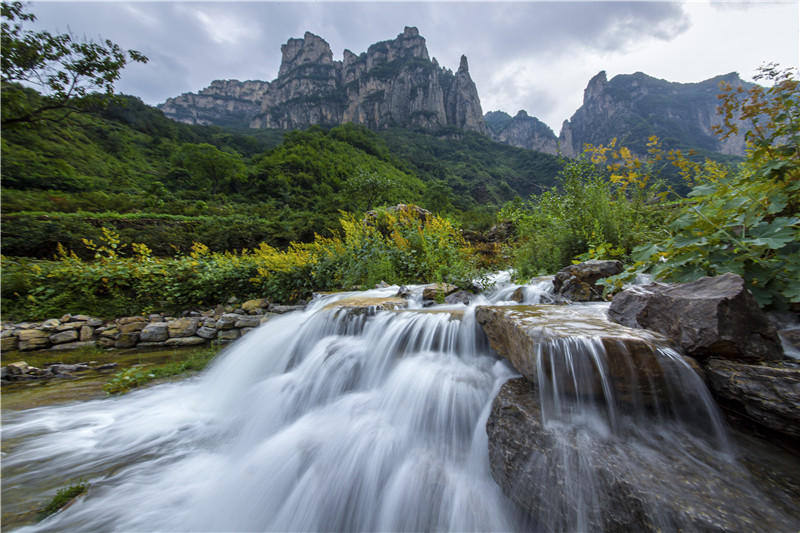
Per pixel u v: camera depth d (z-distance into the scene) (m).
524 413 1.87
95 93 10.91
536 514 1.59
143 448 2.92
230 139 111.25
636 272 3.06
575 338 1.91
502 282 5.91
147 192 38.47
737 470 1.42
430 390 2.56
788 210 2.48
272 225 18.67
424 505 1.92
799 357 1.78
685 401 1.73
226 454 2.82
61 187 33.94
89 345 6.49
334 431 2.57
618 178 5.71
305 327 4.39
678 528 1.23
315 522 2.08
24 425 3.35
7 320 6.79
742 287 1.83
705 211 2.78
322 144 94.62
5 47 9.16
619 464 1.48
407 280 7.11
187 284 7.86
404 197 57.16
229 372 4.47
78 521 2.05
